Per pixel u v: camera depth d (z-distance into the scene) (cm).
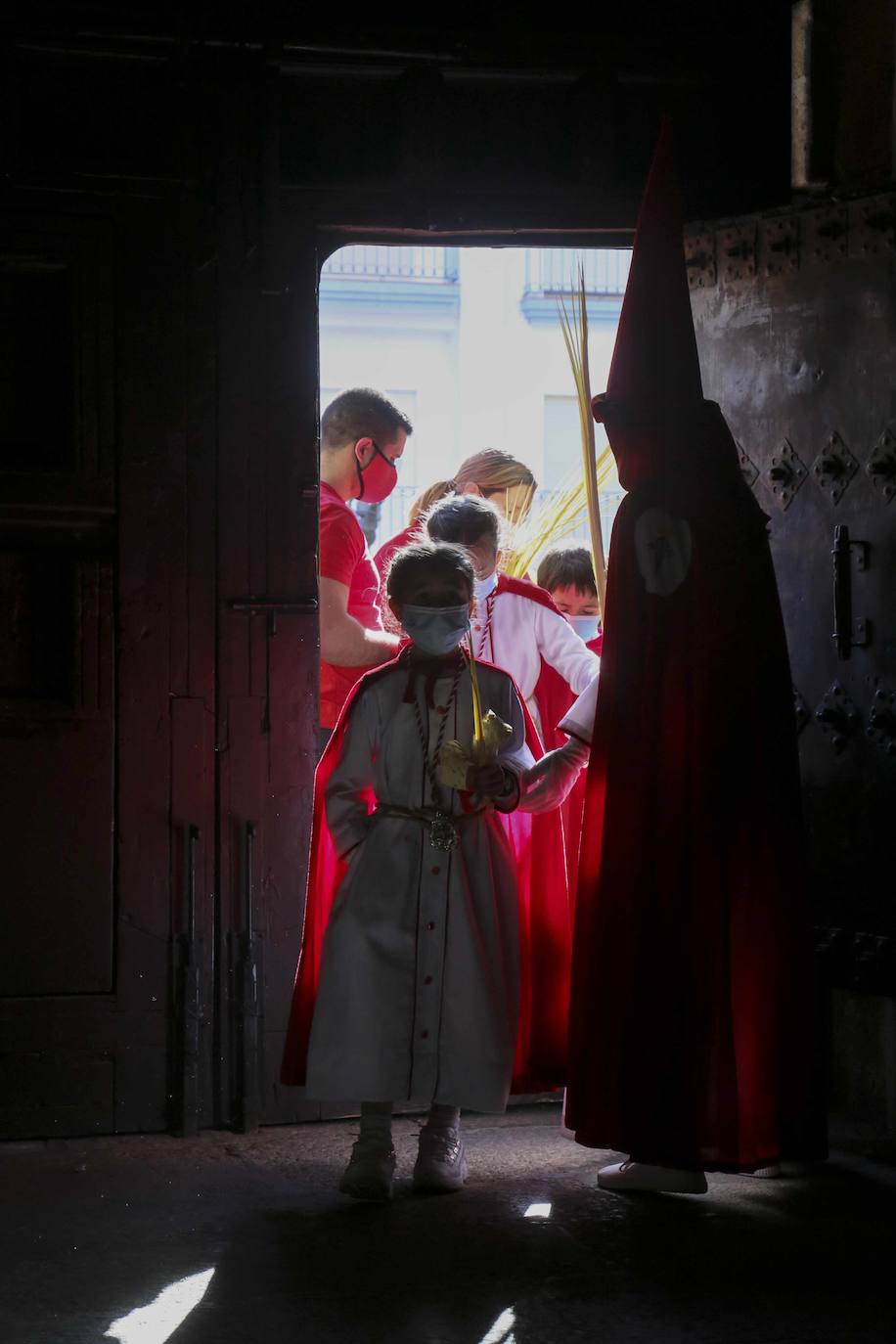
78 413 412
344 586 456
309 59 420
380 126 429
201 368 418
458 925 362
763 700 368
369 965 359
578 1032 363
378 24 424
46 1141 411
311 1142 411
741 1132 357
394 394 2125
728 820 358
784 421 420
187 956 416
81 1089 414
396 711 371
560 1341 284
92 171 411
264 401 422
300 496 424
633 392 366
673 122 444
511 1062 364
